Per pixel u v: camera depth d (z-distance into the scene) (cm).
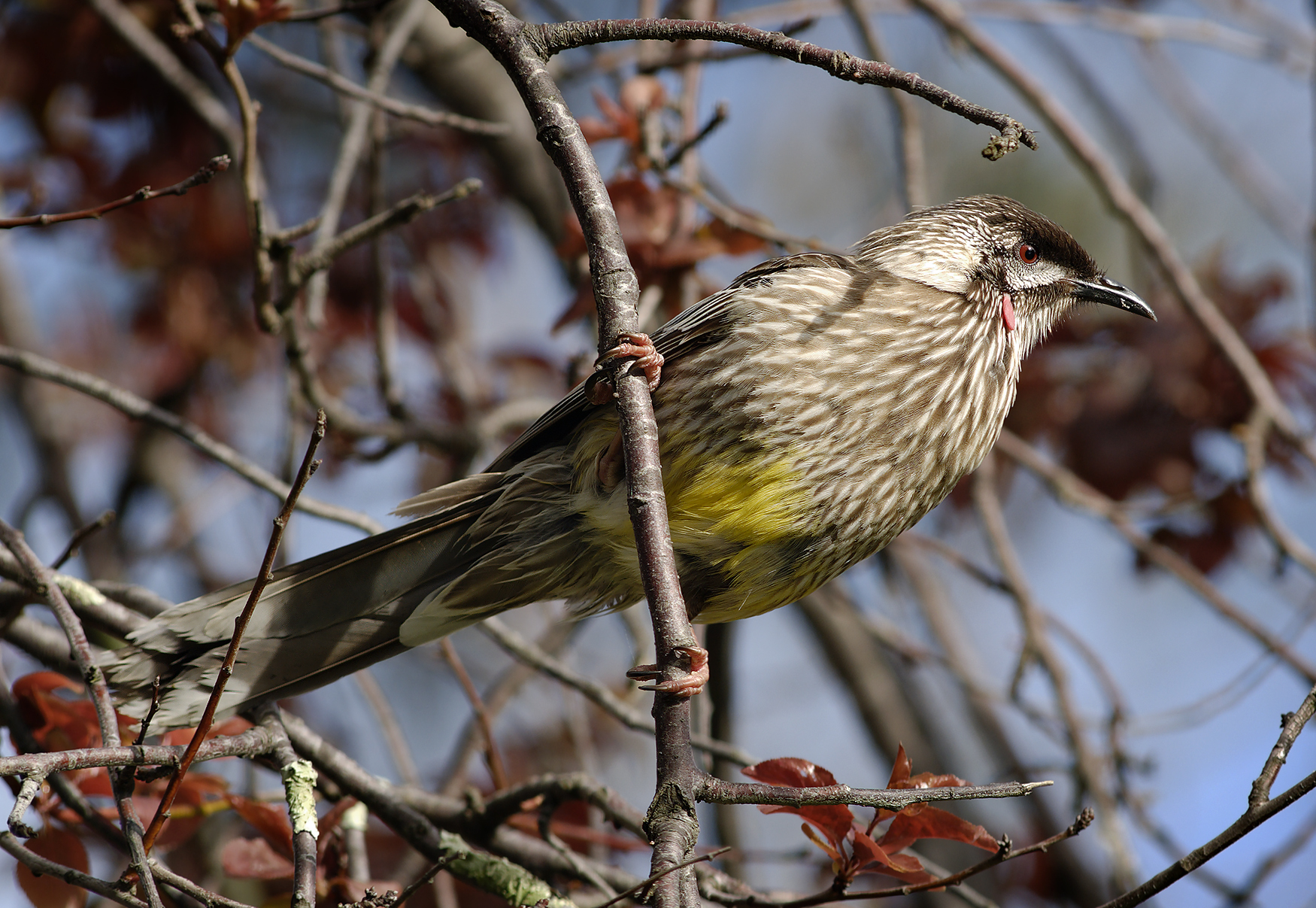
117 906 816
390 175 1284
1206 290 1194
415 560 778
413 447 1208
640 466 553
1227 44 1299
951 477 824
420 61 1252
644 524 544
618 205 885
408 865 857
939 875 750
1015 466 1227
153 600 755
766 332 770
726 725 1023
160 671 689
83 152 1160
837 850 574
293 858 665
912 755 1312
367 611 757
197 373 1270
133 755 527
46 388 1300
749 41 561
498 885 704
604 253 582
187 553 1309
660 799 495
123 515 1304
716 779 499
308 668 727
